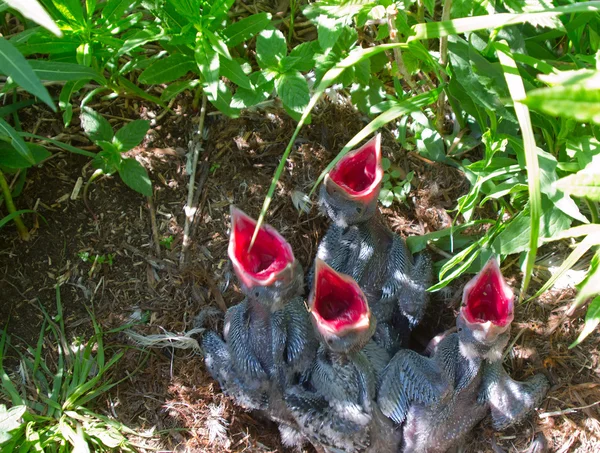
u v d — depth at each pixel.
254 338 0.62
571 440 0.61
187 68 0.62
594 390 0.62
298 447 0.63
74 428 0.61
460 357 0.61
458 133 0.68
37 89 0.47
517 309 0.65
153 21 0.63
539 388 0.61
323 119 0.70
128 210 0.67
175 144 0.69
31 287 0.65
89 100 0.68
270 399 0.62
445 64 0.62
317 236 0.68
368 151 0.61
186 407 0.62
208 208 0.67
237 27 0.61
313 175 0.68
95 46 0.61
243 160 0.69
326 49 0.59
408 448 0.61
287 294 0.57
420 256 0.65
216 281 0.66
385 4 0.57
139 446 0.61
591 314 0.55
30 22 0.65
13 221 0.65
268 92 0.62
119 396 0.62
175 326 0.65
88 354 0.62
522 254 0.65
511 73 0.54
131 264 0.66
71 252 0.66
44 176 0.67
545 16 0.58
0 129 0.56
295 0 0.72
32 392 0.62
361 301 0.57
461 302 0.61
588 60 0.59
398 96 0.65
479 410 0.62
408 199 0.68
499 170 0.60
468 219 0.63
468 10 0.58
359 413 0.59
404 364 0.61
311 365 0.62
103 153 0.63
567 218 0.59
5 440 0.58
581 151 0.58
